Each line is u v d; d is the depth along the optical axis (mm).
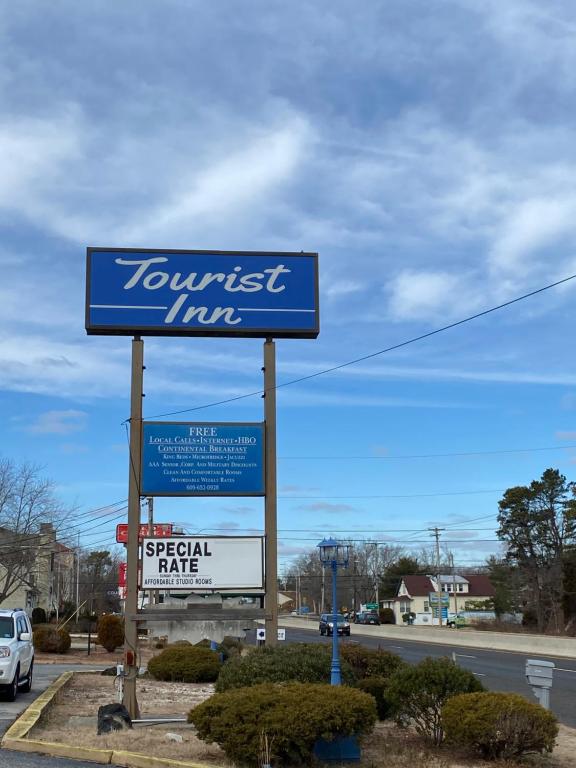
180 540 12773
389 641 51812
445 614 86750
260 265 13852
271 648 12406
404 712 11242
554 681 23750
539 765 9953
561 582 65312
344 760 9531
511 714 9812
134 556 12539
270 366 13625
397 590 113188
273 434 13336
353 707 9266
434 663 11312
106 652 35594
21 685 16312
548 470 67312
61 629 36312
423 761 9727
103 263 13523
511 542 68188
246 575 12773
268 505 13070
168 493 12906
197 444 13125
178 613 12438
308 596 140875
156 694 18016
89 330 13320
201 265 13727
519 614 77625
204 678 22516
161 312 13453
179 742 10539
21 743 10242
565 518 65250
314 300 13852
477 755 10289
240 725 9070
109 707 11719
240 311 13625
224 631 12836
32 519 55812
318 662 12016
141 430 13039
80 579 87188
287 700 9242
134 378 13234
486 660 32719
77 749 9836
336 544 12070
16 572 57375
